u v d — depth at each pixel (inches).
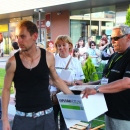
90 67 203.6
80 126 144.9
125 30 91.5
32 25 87.8
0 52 901.2
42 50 91.3
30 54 87.7
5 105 90.4
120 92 92.3
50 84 111.0
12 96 259.1
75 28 652.1
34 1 628.1
